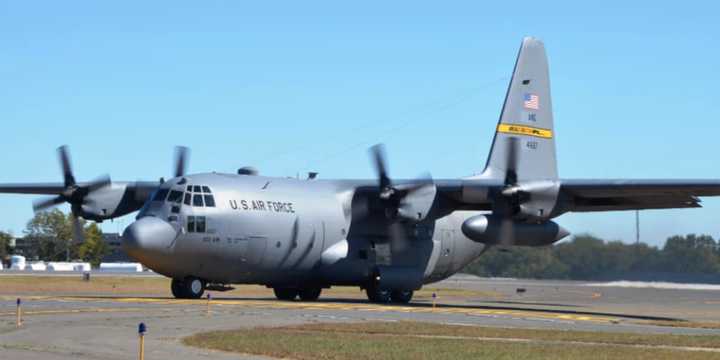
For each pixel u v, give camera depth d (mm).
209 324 63594
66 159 97125
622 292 163125
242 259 92375
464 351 50594
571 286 197250
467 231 91312
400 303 104125
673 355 50062
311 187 100062
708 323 75812
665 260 199125
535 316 80750
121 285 152000
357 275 100250
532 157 110438
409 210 94375
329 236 98562
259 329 60688
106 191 98938
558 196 91125
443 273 109188
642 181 86875
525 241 93375
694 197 90750
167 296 105562
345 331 60656
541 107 112125
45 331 56219
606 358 48531
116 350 48188
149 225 86875
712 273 195750
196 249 89188
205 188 90625
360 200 101312
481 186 92875
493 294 151500
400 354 49062
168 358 45844
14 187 105312
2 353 45781
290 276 97562
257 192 94375
